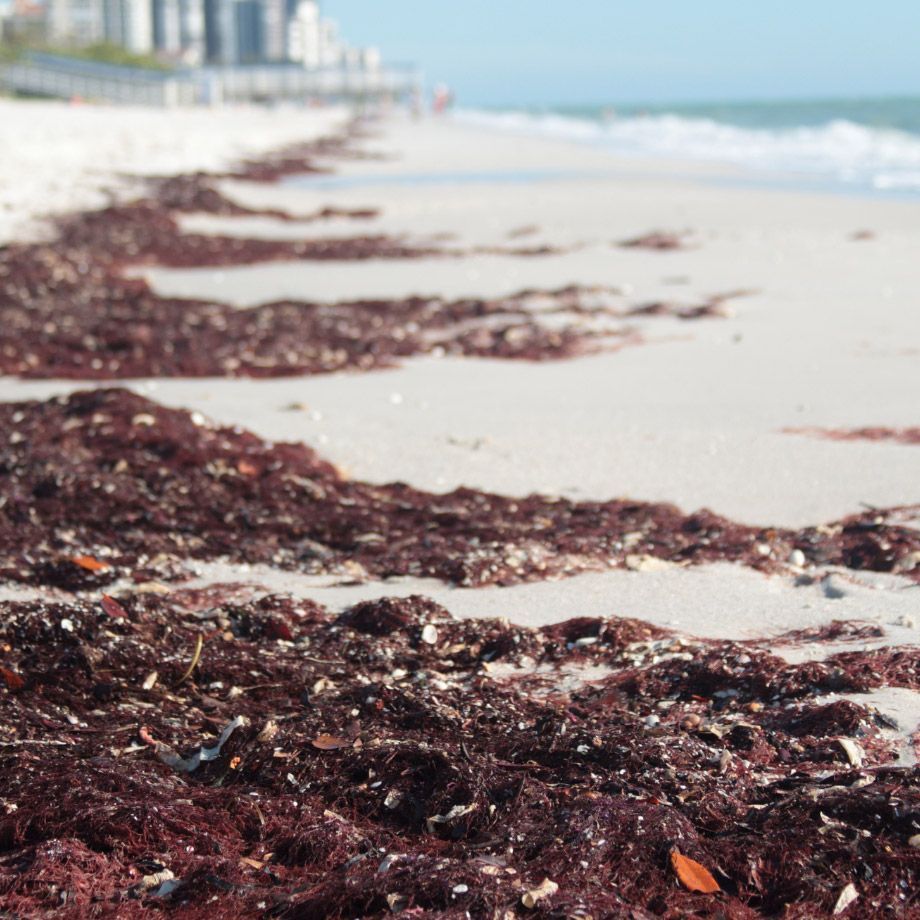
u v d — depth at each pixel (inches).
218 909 108.8
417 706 128.4
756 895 109.4
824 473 176.1
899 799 113.0
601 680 133.6
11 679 132.4
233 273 371.2
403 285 343.0
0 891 109.5
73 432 183.3
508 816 115.2
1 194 488.4
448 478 181.5
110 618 139.9
